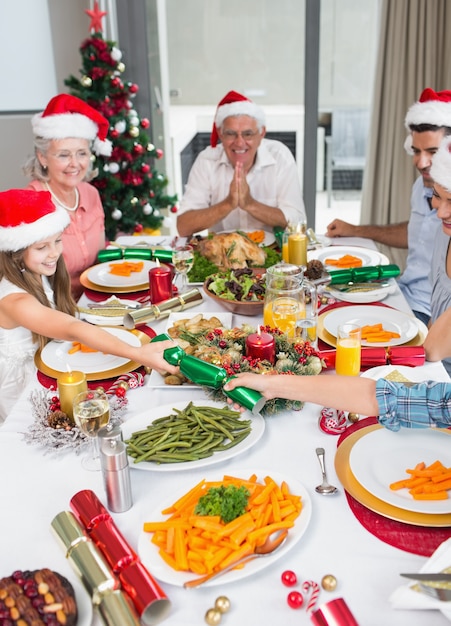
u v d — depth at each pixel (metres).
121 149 3.57
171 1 4.00
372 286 2.16
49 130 2.38
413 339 1.81
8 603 0.92
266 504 1.14
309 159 4.21
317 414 1.50
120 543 1.05
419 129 2.37
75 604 0.94
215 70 4.13
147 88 4.17
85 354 1.77
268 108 4.17
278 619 0.97
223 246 2.29
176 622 0.97
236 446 1.34
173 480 1.27
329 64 4.00
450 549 1.02
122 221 3.70
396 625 0.96
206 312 2.04
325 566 1.07
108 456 1.14
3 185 4.50
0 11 4.18
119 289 2.24
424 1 3.62
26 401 1.58
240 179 2.67
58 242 1.90
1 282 1.85
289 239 2.23
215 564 1.02
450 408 1.28
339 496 1.22
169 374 1.64
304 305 1.79
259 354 1.54
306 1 3.87
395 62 3.74
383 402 1.31
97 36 3.49
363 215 4.07
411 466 1.27
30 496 1.24
